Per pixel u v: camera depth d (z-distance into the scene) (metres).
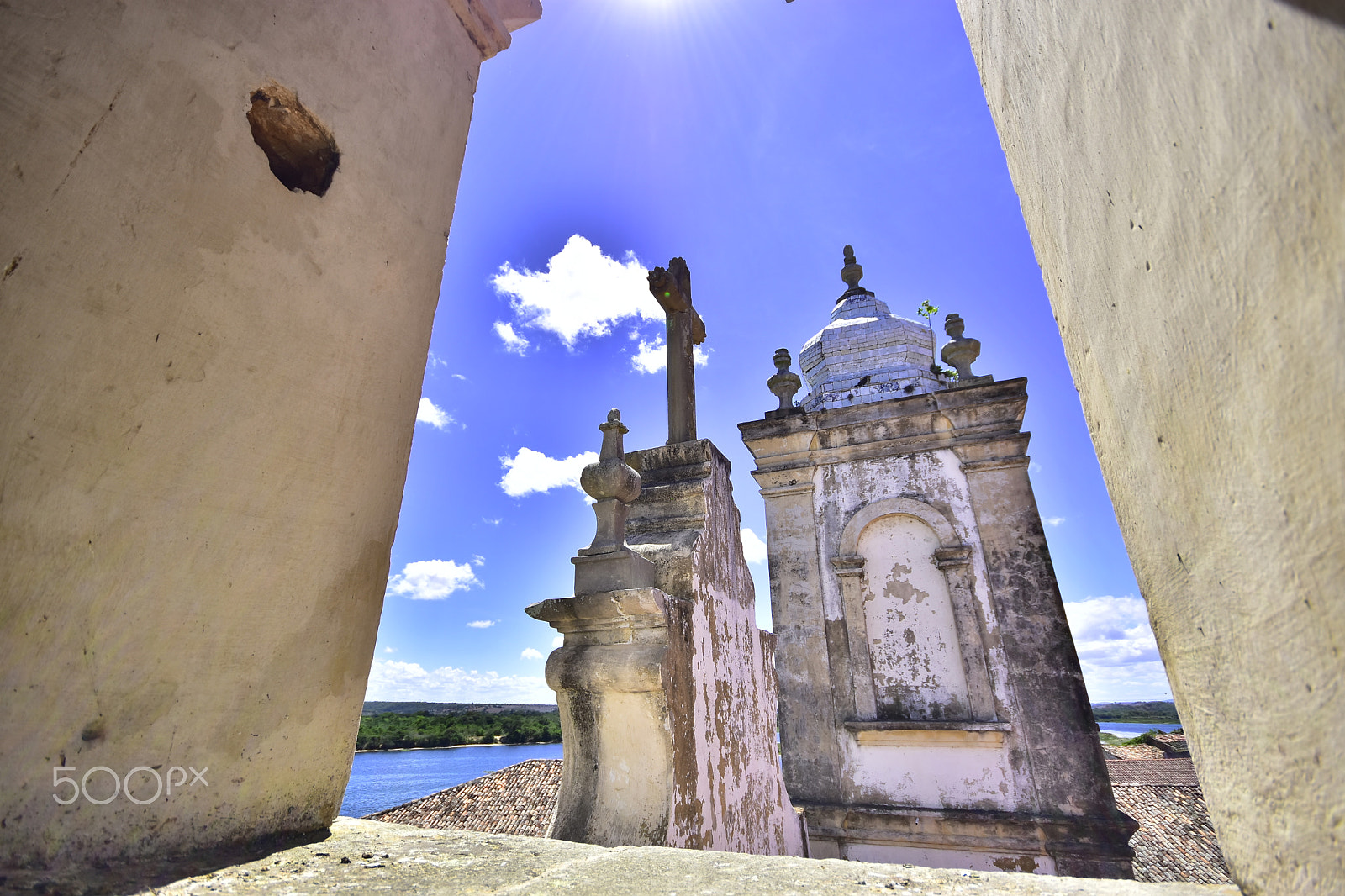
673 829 3.84
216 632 2.06
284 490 2.35
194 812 1.92
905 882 1.68
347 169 2.81
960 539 9.31
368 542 2.71
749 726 5.72
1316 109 0.94
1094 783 7.82
